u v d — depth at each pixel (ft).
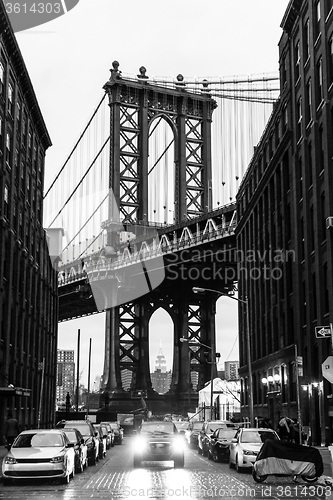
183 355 413.59
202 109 422.82
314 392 143.33
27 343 204.74
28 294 206.80
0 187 165.78
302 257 158.92
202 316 426.92
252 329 222.28
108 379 396.16
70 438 86.53
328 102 139.03
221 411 265.75
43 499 57.62
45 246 252.62
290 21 170.91
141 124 409.28
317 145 146.00
